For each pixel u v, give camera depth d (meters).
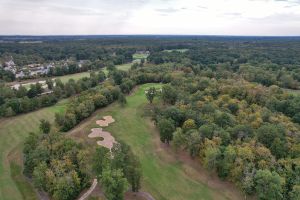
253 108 107.31
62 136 83.88
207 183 72.50
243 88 127.06
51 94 144.00
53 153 75.25
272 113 101.75
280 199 60.66
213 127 83.62
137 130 104.94
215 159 70.81
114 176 60.06
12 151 89.25
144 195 68.00
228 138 78.88
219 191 69.50
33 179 71.81
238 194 67.88
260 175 61.75
